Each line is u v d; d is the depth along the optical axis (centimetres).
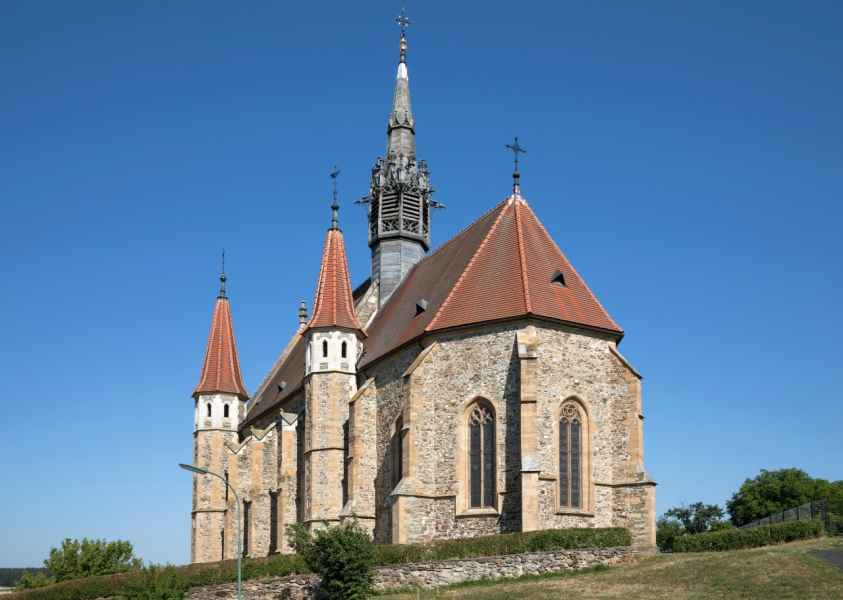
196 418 8394
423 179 7712
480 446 5109
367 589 4459
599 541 4678
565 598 3900
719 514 9500
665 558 4641
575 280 5566
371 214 7769
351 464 5762
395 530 5034
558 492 4969
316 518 6056
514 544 4619
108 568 9150
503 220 5822
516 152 6028
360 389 5900
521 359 4925
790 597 3531
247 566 4862
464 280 5575
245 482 7581
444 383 5259
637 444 5103
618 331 5331
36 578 8981
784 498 9819
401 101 7875
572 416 5134
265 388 8869
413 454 5134
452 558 4634
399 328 6075
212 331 8744
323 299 6519
